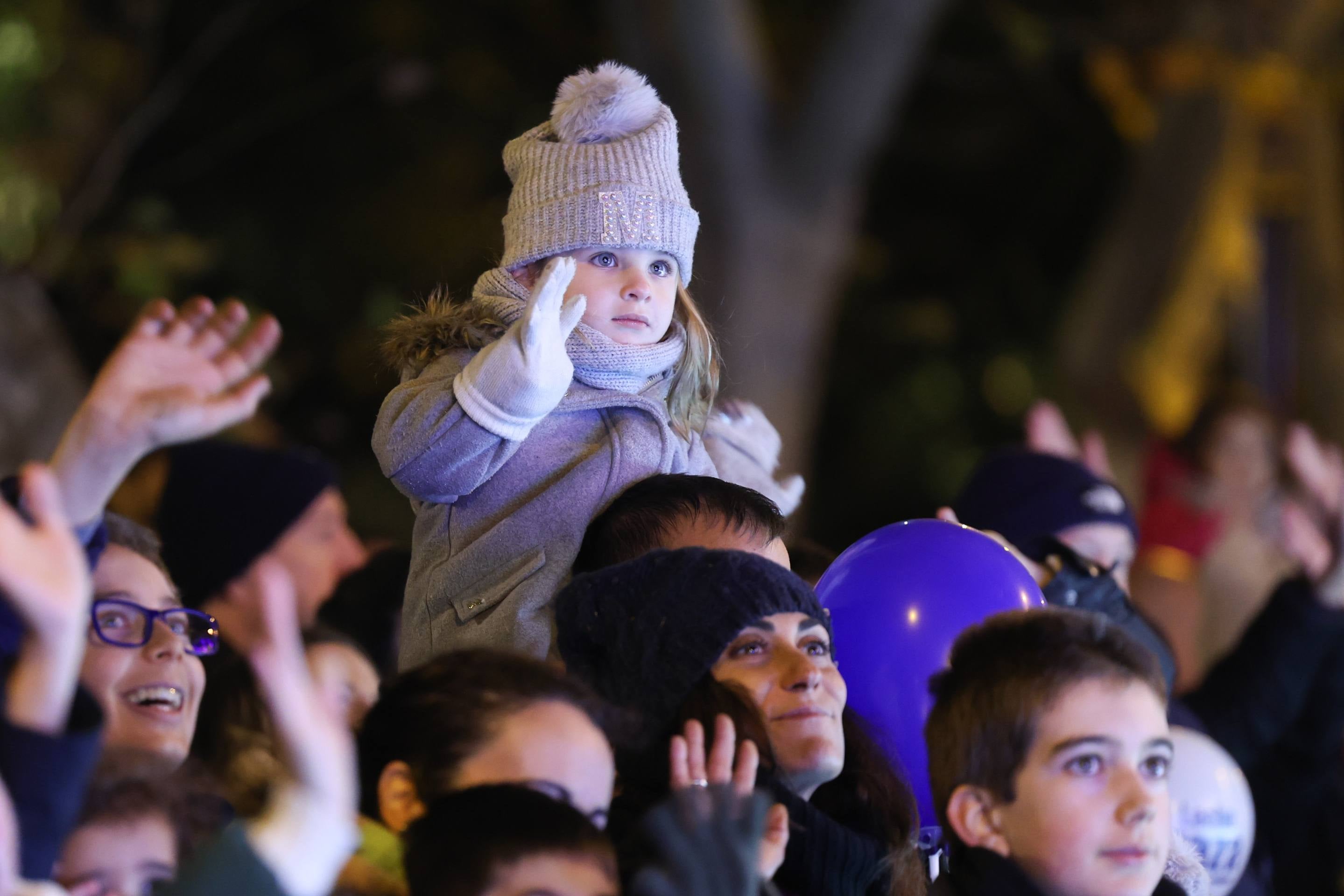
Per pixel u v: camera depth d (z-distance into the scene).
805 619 9.83
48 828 7.21
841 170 32.22
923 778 11.23
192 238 34.66
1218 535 21.39
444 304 11.67
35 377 23.45
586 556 10.77
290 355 38.31
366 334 37.78
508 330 10.62
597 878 7.68
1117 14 35.41
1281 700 15.33
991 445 44.56
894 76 32.38
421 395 10.70
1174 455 21.81
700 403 11.95
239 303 8.75
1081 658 9.12
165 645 9.84
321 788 7.05
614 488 11.00
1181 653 20.27
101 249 31.75
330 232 40.25
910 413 44.78
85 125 31.22
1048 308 44.72
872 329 45.09
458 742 8.28
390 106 39.81
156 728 9.72
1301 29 32.50
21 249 28.70
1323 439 31.19
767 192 31.75
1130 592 19.47
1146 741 9.05
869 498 45.12
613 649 9.70
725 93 31.44
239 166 40.00
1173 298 32.19
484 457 10.62
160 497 14.62
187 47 38.22
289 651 7.09
